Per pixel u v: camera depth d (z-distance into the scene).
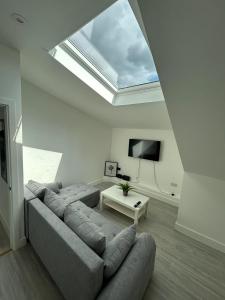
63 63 1.83
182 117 1.70
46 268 1.64
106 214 2.93
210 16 0.88
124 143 4.34
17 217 1.92
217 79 1.19
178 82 1.38
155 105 2.40
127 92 2.53
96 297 1.08
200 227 2.38
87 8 1.08
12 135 1.71
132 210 2.79
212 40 0.98
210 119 1.54
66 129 3.41
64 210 1.66
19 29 1.33
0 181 2.38
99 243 1.21
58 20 1.21
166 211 3.18
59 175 3.44
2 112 1.81
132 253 1.35
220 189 2.18
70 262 1.21
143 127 3.73
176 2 0.90
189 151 2.09
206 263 1.96
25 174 2.87
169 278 1.72
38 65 2.03
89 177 4.23
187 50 1.11
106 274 1.13
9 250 1.95
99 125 4.21
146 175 3.94
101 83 2.36
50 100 3.04
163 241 2.32
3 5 1.09
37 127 2.91
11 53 1.60
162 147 3.59
